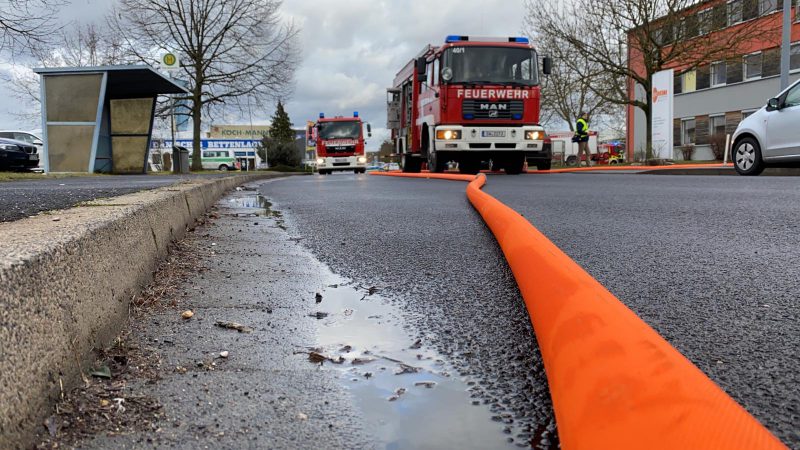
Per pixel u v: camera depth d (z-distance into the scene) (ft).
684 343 5.65
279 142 180.24
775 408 4.22
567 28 85.40
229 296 8.04
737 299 7.15
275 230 14.93
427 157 49.21
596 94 87.10
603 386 3.58
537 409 4.42
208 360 5.56
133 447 3.87
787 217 14.55
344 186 36.42
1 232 5.52
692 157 114.11
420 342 6.05
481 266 9.71
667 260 9.59
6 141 55.77
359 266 10.06
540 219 15.37
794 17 95.55
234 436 4.06
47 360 4.25
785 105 31.58
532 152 45.21
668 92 66.13
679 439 2.85
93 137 50.49
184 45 83.20
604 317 4.52
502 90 43.06
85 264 5.38
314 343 6.10
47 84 49.98
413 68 52.70
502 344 5.90
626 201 20.01
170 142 195.72
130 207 8.14
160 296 7.85
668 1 75.77
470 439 3.98
